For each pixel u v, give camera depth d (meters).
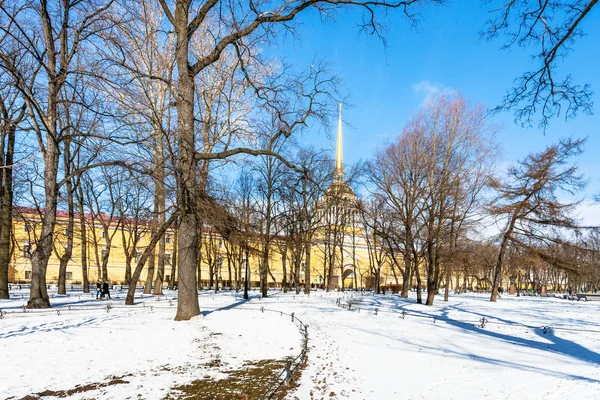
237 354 11.34
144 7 16.55
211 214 18.88
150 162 16.58
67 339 12.16
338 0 15.58
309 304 28.14
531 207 36.19
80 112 17.45
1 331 13.03
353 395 7.82
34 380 8.38
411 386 8.52
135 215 42.12
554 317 25.58
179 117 17.09
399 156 34.19
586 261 34.38
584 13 8.11
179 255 17.36
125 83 14.58
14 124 18.77
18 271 54.25
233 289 50.41
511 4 8.79
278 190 34.53
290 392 7.95
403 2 14.69
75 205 36.81
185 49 17.27
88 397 7.51
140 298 27.77
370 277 70.75
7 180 25.12
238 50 17.55
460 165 31.61
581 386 8.73
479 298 44.94
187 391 7.97
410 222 33.78
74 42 16.33
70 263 59.69
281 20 16.50
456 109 31.86
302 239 39.44
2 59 14.02
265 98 19.02
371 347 12.97
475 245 39.22
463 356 12.05
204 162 20.42
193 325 15.70
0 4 13.08
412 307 29.47
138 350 11.45
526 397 7.89
